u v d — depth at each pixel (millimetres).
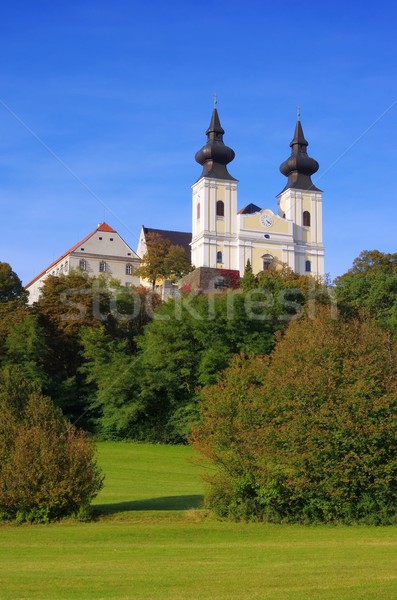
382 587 14461
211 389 28766
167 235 144125
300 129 136625
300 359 27547
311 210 133125
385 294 71938
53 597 13820
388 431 24906
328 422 25078
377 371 25844
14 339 63156
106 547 20578
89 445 26891
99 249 128125
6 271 85812
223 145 129000
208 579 15516
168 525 24609
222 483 26656
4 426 26359
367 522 24766
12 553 19594
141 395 61875
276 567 17031
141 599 13555
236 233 125812
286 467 25219
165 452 56375
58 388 63469
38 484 25156
